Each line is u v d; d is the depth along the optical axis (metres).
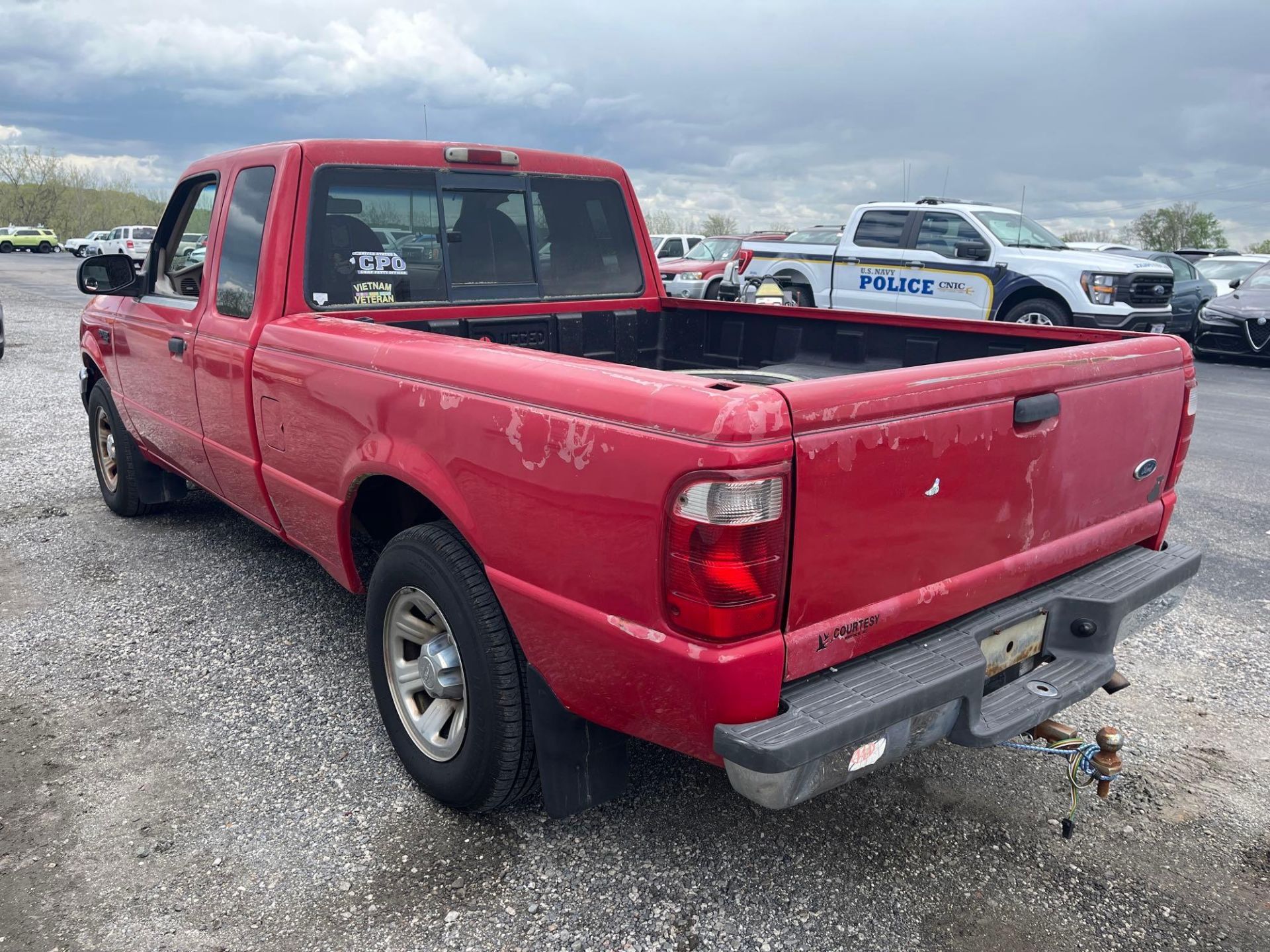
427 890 2.55
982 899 2.55
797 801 2.05
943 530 2.29
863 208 13.63
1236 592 4.83
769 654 1.99
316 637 4.06
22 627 4.13
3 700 3.52
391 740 3.13
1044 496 2.56
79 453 7.28
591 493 2.12
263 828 2.80
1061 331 3.40
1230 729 3.46
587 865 2.66
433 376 2.60
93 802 2.91
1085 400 2.61
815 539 2.00
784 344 4.39
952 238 12.64
